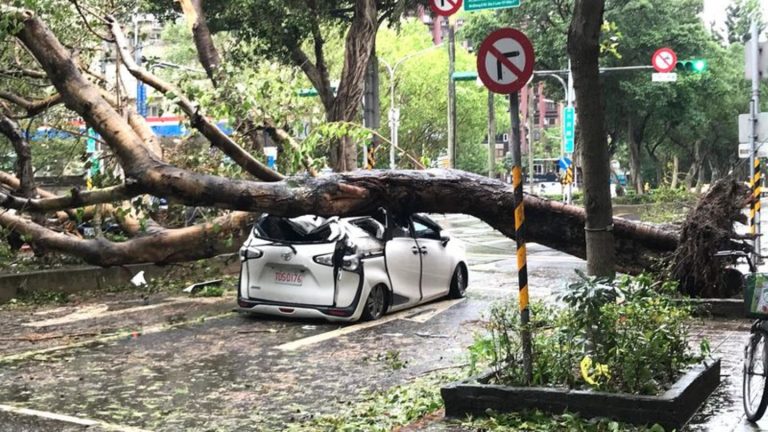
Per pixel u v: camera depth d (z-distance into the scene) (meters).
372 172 10.66
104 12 14.64
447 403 6.18
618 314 6.02
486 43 6.12
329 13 22.02
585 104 6.90
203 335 10.08
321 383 7.71
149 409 6.81
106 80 15.58
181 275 15.23
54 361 8.67
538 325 6.27
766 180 61.16
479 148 67.31
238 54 22.11
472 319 11.04
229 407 6.88
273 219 11.11
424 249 12.13
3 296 12.75
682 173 66.12
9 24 10.22
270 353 9.03
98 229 13.94
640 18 39.47
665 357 6.24
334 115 18.98
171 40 47.44
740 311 10.41
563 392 5.82
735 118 56.38
